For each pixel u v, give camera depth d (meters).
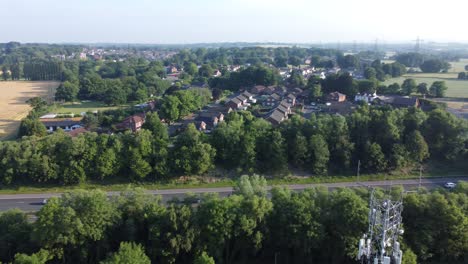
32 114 167.50
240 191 72.94
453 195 71.25
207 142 108.19
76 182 97.38
